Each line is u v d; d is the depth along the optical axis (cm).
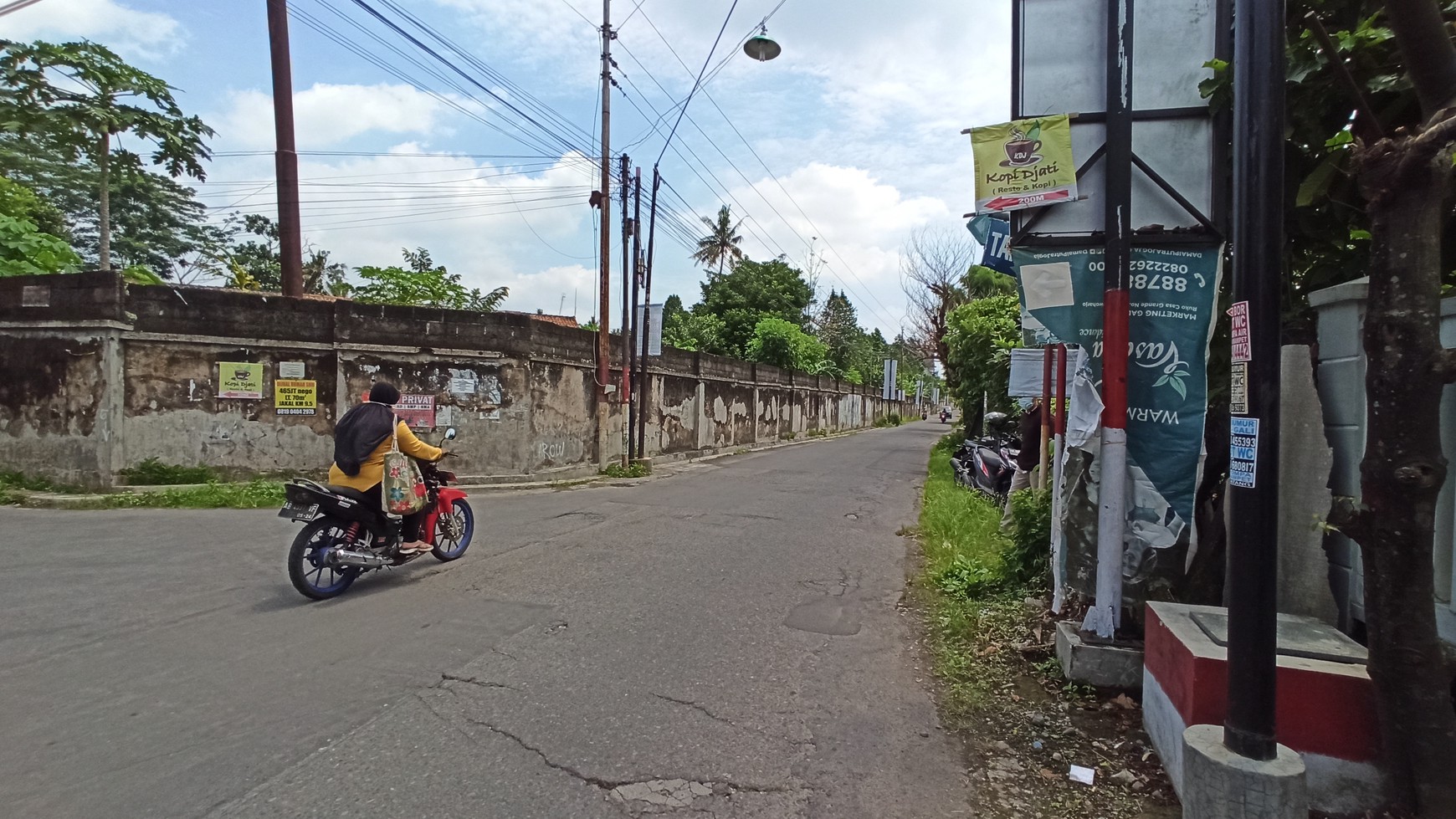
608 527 870
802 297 3916
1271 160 231
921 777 326
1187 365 411
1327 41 287
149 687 399
